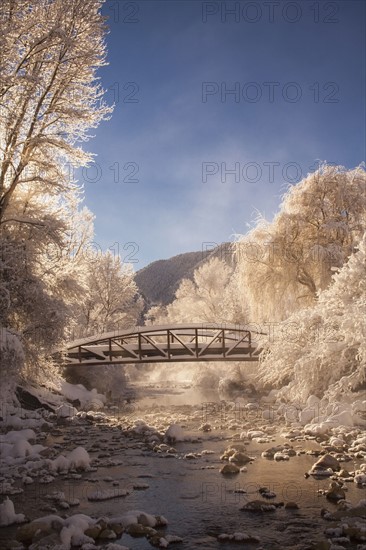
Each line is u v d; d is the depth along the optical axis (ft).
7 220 67.26
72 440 44.50
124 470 33.06
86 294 76.79
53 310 66.69
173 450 38.60
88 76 68.13
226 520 23.38
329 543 19.92
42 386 73.05
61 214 74.13
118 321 145.79
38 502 26.40
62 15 65.87
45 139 63.87
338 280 62.75
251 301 102.12
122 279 148.87
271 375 66.18
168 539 21.03
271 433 45.88
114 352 92.07
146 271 620.90
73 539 20.93
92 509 25.26
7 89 61.21
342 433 42.52
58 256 73.20
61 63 66.13
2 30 59.52
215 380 110.73
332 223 98.78
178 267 592.19
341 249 98.27
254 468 32.73
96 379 96.17
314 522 22.80
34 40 62.69
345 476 29.73
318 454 36.17
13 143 65.67
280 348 63.93
